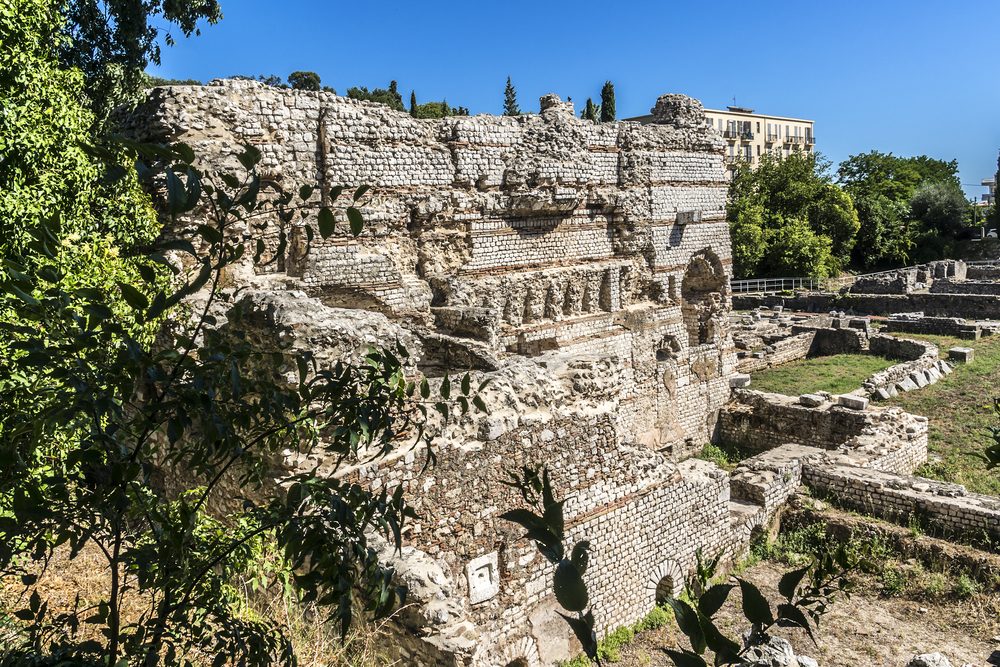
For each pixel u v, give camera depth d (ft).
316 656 29.68
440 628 34.19
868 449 78.28
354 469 39.73
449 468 43.65
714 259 111.04
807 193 262.67
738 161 282.56
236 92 61.31
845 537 63.57
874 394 107.65
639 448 57.72
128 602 33.47
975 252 293.43
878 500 66.33
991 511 59.98
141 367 15.97
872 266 290.76
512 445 46.91
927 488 66.03
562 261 90.17
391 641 35.35
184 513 17.63
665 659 48.60
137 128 58.59
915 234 296.71
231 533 30.63
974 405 102.32
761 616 11.83
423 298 74.18
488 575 45.09
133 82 89.25
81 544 16.20
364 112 69.36
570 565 11.31
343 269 67.26
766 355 134.00
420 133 74.64
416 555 37.91
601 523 51.75
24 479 17.95
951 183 353.51
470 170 78.69
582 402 52.80
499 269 83.15
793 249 240.94
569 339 90.38
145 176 14.07
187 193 13.89
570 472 50.29
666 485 56.08
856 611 53.72
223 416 17.62
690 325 112.78
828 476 69.62
